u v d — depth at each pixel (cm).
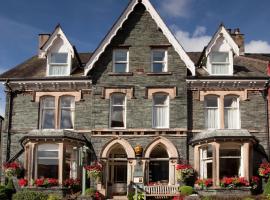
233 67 2744
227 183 2361
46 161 2480
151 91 2614
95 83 2638
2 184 2538
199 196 2272
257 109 2622
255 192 2441
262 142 2581
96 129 2567
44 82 2647
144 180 2488
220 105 2622
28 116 2655
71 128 2645
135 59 2661
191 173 2444
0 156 2886
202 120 2598
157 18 2688
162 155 2586
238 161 2452
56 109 2647
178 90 2609
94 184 2475
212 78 2609
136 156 2519
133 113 2586
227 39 2691
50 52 2727
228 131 2422
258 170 2491
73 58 2800
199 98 2623
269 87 2672
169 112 2586
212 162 2414
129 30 2705
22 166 2559
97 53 2641
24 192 2255
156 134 2552
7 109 2670
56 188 2378
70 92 2662
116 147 2592
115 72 2642
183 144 2539
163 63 2675
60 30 2733
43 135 2433
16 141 2628
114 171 2603
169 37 2656
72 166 2495
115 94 2638
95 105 2608
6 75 2742
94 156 2541
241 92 2639
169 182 2502
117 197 2495
